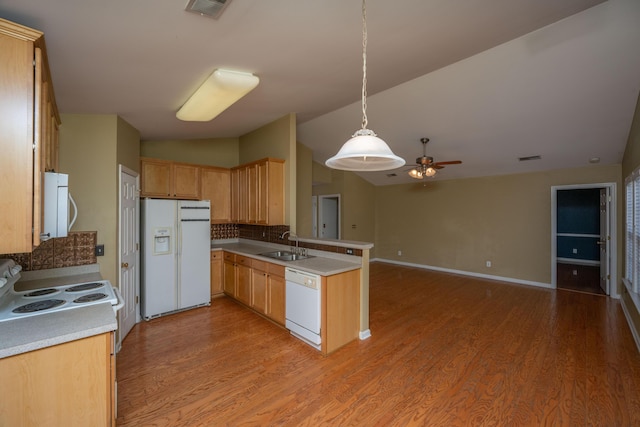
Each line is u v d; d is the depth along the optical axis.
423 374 2.46
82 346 1.39
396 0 1.62
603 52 2.65
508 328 3.44
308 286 2.92
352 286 3.07
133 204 3.44
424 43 2.30
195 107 2.76
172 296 3.81
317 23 1.77
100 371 1.43
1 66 1.27
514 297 4.70
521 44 2.69
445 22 1.98
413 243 7.30
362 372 2.49
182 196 4.30
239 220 4.68
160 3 1.36
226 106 2.80
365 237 7.80
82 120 2.80
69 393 1.36
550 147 4.50
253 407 2.04
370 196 7.95
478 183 6.21
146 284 3.59
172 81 2.32
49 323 1.45
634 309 3.22
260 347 2.93
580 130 3.92
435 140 4.82
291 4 1.52
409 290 5.12
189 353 2.80
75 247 2.55
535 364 2.61
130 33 1.59
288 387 2.27
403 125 4.53
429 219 6.99
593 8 2.23
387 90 3.71
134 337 3.14
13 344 1.22
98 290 2.04
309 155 6.30
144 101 2.67
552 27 2.46
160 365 2.57
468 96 3.59
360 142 1.58
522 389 2.25
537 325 3.53
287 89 3.02
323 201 8.04
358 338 3.14
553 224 5.28
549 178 5.35
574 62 2.81
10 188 1.29
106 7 1.34
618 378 2.38
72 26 1.47
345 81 2.99
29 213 1.33
